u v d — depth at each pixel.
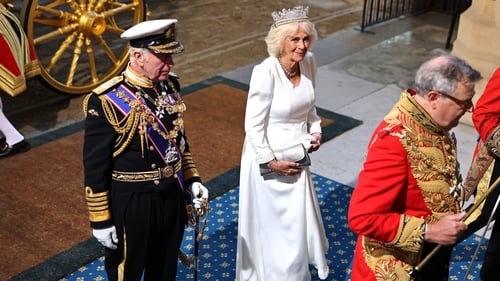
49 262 5.03
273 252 4.49
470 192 4.45
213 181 6.25
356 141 7.23
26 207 5.75
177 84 3.97
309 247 4.56
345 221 5.71
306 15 4.19
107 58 9.52
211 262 5.12
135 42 3.61
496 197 4.31
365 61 9.75
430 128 3.15
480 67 7.38
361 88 8.75
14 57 6.83
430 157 3.16
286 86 4.28
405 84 8.95
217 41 10.54
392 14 12.16
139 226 3.79
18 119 7.61
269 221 4.46
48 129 7.38
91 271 4.98
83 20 7.91
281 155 4.33
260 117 4.23
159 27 3.58
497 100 4.20
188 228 5.50
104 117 3.63
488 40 7.34
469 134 7.43
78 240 5.32
